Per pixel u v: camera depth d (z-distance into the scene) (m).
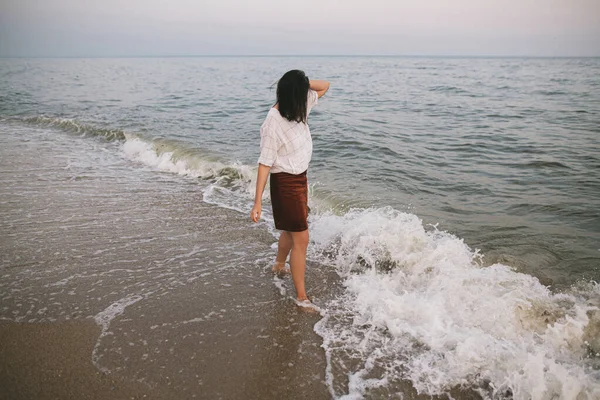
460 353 2.51
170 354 2.55
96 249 3.98
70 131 10.75
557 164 6.86
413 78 32.78
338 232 4.37
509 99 16.78
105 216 4.86
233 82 27.84
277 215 3.01
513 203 5.25
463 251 3.78
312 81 2.97
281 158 2.87
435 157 7.56
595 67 59.03
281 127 2.78
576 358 2.55
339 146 8.45
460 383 2.37
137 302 3.11
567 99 16.50
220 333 2.78
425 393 2.31
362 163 7.22
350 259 3.88
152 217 4.87
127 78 32.75
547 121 11.20
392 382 2.38
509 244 4.11
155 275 3.52
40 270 3.55
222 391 2.28
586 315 2.84
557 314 2.90
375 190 5.79
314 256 3.99
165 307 3.06
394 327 2.81
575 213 4.86
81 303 3.07
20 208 5.03
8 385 2.26
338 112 13.34
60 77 33.88
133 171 7.00
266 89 21.94
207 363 2.49
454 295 3.11
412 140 8.99
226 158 7.45
